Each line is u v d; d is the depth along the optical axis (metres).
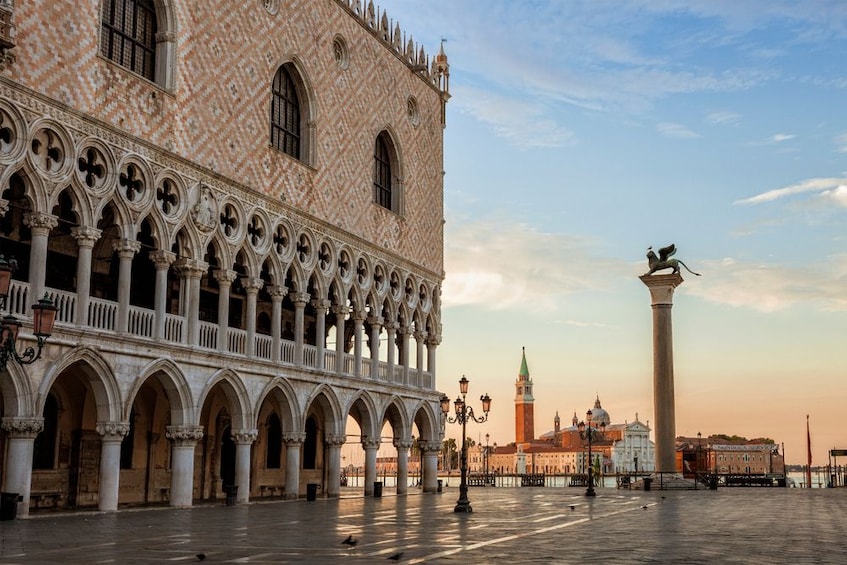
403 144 68.06
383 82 65.38
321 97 57.06
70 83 37.72
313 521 35.66
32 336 35.31
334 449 57.72
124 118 40.59
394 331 65.38
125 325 40.00
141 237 47.72
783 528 34.34
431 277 71.75
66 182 37.22
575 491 80.25
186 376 43.69
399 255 66.00
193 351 43.97
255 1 50.66
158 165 42.53
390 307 65.12
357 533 29.88
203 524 33.47
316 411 67.06
